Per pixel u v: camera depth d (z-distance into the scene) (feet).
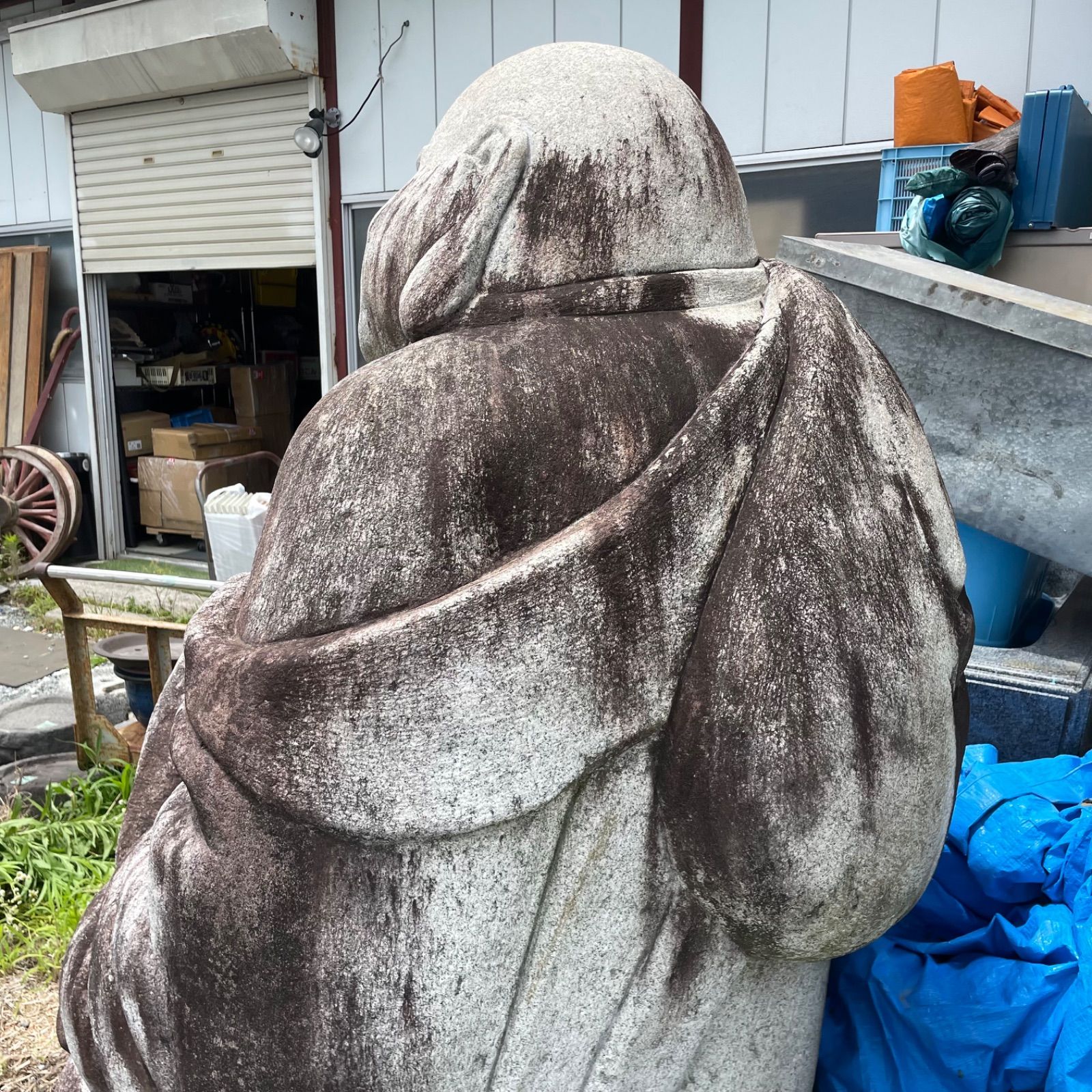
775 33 12.31
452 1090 2.95
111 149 20.04
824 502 2.79
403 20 15.71
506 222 3.16
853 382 2.97
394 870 2.80
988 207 7.74
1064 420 5.78
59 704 12.16
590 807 2.90
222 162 18.45
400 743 2.69
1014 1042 3.83
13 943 7.89
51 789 9.50
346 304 17.62
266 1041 2.94
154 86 18.28
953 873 4.58
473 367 2.90
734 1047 3.28
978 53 11.11
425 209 3.30
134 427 22.86
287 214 17.97
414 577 2.79
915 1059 3.98
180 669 4.34
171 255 19.72
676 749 2.84
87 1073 3.59
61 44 18.52
